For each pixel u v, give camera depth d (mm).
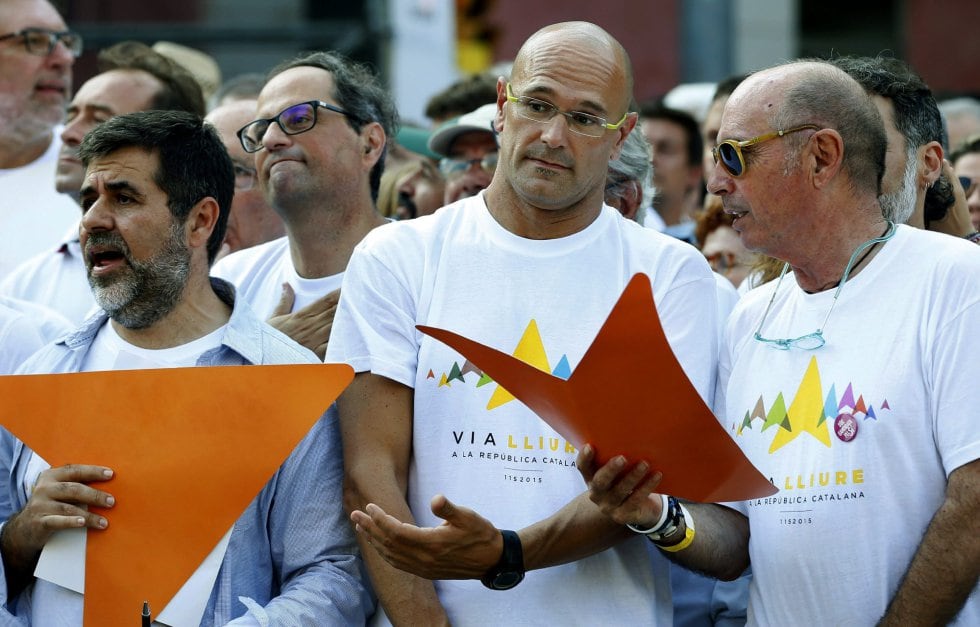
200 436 4602
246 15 10531
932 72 14688
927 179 5270
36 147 7680
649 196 6027
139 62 7328
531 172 4719
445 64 10906
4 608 4676
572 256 4844
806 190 4531
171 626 4523
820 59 5449
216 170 5090
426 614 4582
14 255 7477
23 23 7531
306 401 4586
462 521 4266
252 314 5062
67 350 5039
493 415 4676
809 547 4418
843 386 4449
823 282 4621
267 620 4508
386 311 4836
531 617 4617
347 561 4785
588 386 4035
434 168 7367
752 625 4637
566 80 4711
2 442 5020
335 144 5797
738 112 4613
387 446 4730
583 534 4512
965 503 4242
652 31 13672
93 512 4594
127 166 4910
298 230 5844
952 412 4305
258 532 4777
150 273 4895
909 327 4418
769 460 4559
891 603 4289
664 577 4934
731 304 5465
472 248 4887
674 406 4035
